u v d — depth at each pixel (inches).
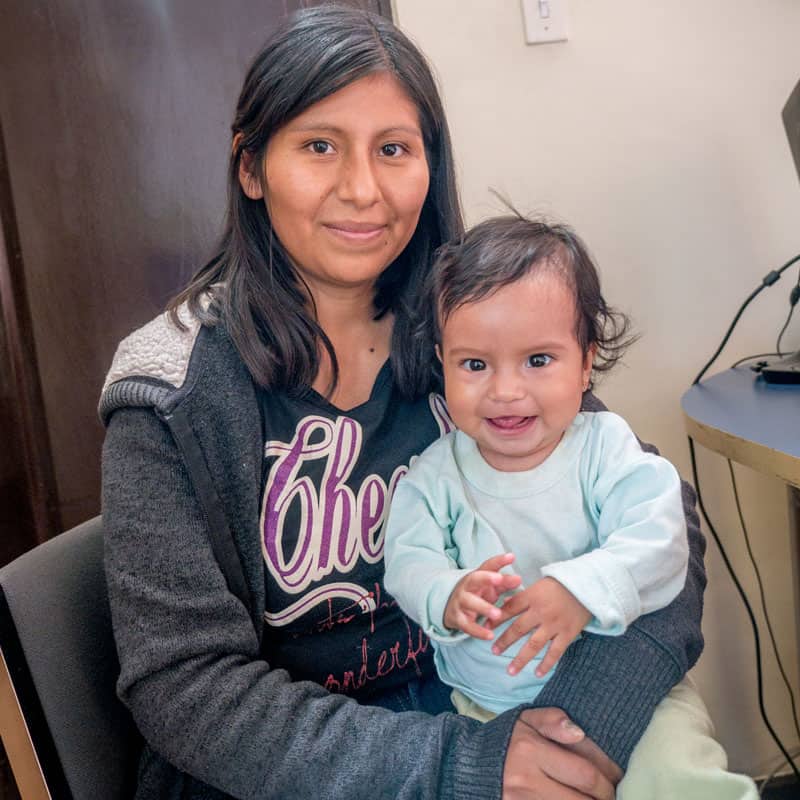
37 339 51.8
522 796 22.5
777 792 54.4
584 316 28.1
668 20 50.6
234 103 51.4
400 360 31.4
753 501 54.6
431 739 23.6
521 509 28.3
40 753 25.5
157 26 50.6
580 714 24.5
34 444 52.2
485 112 50.0
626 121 51.1
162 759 27.2
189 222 52.2
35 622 26.3
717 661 55.6
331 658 30.0
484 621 25.6
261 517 28.3
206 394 26.9
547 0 49.3
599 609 23.9
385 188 28.4
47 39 50.1
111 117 50.9
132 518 25.4
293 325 28.9
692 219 52.2
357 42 27.1
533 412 27.1
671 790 23.5
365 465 30.4
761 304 53.2
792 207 52.7
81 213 51.3
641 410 53.3
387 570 28.2
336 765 23.4
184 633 24.8
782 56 51.6
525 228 28.7
